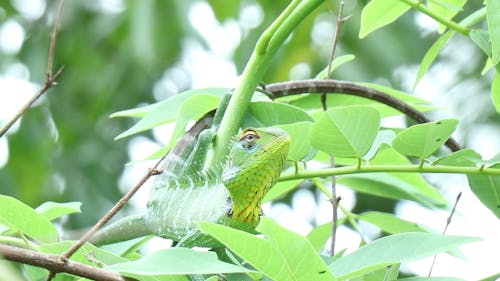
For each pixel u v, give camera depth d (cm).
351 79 588
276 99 426
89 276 404
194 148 419
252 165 416
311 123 415
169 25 624
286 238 401
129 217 420
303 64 611
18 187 646
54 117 675
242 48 601
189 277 411
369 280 416
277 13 603
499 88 424
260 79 419
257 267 402
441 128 411
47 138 662
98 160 673
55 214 418
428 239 405
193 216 417
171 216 418
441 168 413
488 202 418
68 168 662
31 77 658
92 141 677
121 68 661
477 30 418
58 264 404
